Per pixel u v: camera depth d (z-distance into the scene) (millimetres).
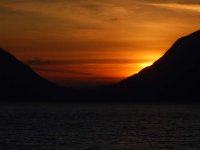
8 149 78688
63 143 86375
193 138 96750
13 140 91625
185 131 114688
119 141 89938
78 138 95562
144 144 85688
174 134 105812
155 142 88938
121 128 123688
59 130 116625
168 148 80812
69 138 95562
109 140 91625
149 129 120500
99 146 82312
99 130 116688
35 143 86375
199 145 84875
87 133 107625
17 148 79812
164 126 132250
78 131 113500
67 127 127562
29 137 97750
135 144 85500
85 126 131500
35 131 113500
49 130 116500
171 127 128500
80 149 78562
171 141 90750
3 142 88125
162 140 92312
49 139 93562
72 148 79625
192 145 84812
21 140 91625
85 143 86438
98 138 95625
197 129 121312
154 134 105562
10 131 113562
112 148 80000
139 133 108000
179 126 132750
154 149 79500
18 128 123625
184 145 84812
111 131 113562
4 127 127500
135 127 127875
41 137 97750
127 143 86875
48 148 79688
